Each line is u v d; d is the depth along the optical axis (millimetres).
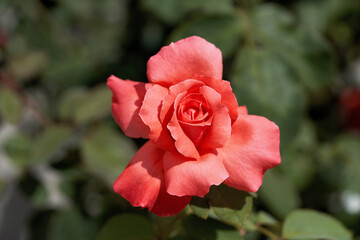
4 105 553
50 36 677
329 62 474
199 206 333
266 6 479
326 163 621
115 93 344
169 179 319
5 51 607
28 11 662
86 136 556
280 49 471
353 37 671
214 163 319
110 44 719
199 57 330
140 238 387
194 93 327
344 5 637
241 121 328
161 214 325
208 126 324
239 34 467
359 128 704
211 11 485
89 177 613
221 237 372
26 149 606
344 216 586
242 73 458
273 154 319
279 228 423
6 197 824
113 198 523
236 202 333
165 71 333
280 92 455
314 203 598
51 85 685
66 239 603
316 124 704
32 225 647
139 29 698
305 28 473
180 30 460
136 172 330
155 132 323
